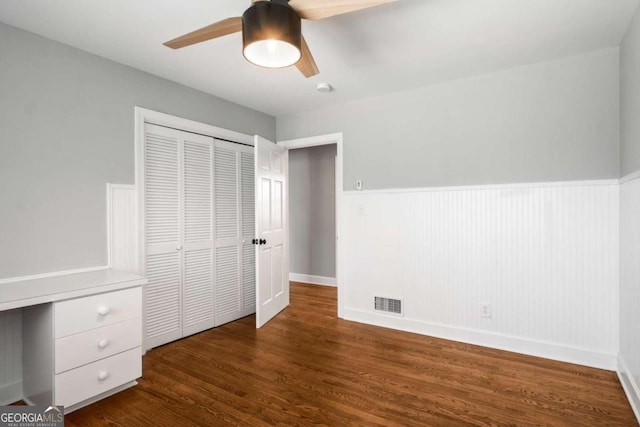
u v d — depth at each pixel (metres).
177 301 2.99
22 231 2.10
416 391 2.12
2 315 2.06
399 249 3.22
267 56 1.62
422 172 3.11
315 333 3.14
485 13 1.93
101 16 1.95
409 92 3.16
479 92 2.83
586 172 2.44
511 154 2.71
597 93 2.40
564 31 2.13
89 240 2.40
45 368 1.87
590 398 2.02
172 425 1.80
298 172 5.38
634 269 1.95
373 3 1.45
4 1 1.80
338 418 1.84
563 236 2.51
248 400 2.03
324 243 5.16
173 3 1.82
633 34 1.97
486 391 2.11
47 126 2.20
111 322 2.06
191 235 3.11
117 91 2.56
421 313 3.12
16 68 2.07
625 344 2.14
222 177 3.42
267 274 3.48
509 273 2.71
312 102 3.52
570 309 2.49
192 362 2.54
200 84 3.01
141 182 2.69
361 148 3.45
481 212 2.82
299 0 1.44
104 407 1.96
